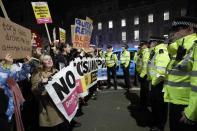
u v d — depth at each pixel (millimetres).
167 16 26781
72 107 2293
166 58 2457
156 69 2545
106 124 3133
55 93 1982
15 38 1910
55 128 2049
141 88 3996
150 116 3506
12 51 1832
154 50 2975
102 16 33594
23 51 2113
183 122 1525
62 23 31297
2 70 1656
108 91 5836
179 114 1585
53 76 2078
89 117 3484
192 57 1441
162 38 3008
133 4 30578
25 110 2590
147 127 2986
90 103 4461
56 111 2031
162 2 26656
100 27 34219
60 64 3078
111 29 32688
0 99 1201
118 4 32375
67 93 2199
